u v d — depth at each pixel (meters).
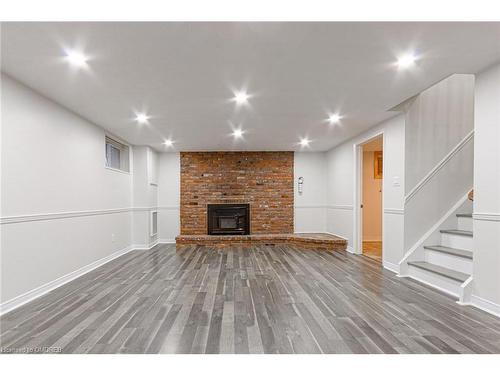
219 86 3.08
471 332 2.23
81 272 3.99
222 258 5.07
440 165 3.96
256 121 4.46
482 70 2.73
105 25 1.96
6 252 2.69
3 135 2.69
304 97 3.42
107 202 4.91
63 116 3.64
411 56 2.45
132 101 3.50
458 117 4.02
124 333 2.21
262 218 7.17
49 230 3.31
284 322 2.41
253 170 7.18
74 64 2.54
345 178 6.14
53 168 3.42
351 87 3.12
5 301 2.66
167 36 2.11
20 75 2.74
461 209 3.93
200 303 2.85
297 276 3.86
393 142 4.21
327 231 7.20
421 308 2.71
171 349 1.98
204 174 7.10
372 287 3.37
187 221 7.06
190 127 4.78
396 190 4.12
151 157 6.53
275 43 2.23
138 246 6.16
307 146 6.62
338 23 1.97
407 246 3.92
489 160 2.66
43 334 2.20
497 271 2.57
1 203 2.65
